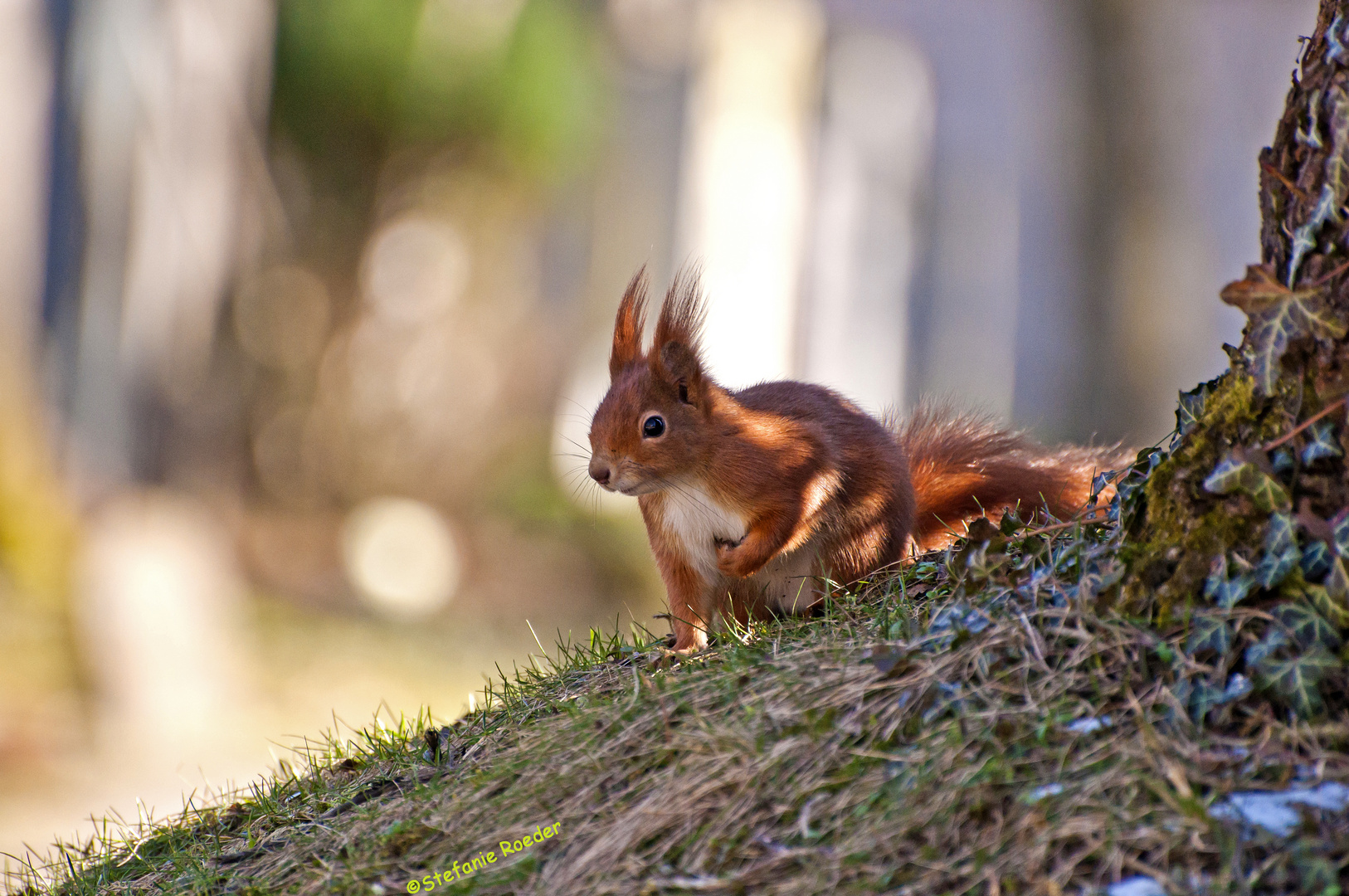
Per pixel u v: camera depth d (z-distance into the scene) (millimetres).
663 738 3889
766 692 3893
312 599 16375
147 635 12867
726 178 25453
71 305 16328
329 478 20250
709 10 25031
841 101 26953
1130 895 2986
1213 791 3180
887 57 27312
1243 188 24734
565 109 20891
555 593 17578
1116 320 20328
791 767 3553
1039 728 3389
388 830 4039
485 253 21297
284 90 19453
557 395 22656
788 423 5340
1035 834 3150
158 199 16969
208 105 17453
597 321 24172
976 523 4586
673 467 5262
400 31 19359
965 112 28219
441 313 20953
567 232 23953
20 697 12023
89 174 16375
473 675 14062
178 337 17781
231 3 17547
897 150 27750
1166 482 3730
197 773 11148
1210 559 3559
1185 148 20781
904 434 6133
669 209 25047
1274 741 3266
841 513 5305
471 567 18125
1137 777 3219
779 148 25812
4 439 14680
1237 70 24672
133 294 16812
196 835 4848
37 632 13086
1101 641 3586
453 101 19922
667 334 5406
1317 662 3316
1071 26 20094
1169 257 20484
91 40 16172
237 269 19266
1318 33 3787
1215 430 3705
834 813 3398
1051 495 5789
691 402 5324
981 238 28203
